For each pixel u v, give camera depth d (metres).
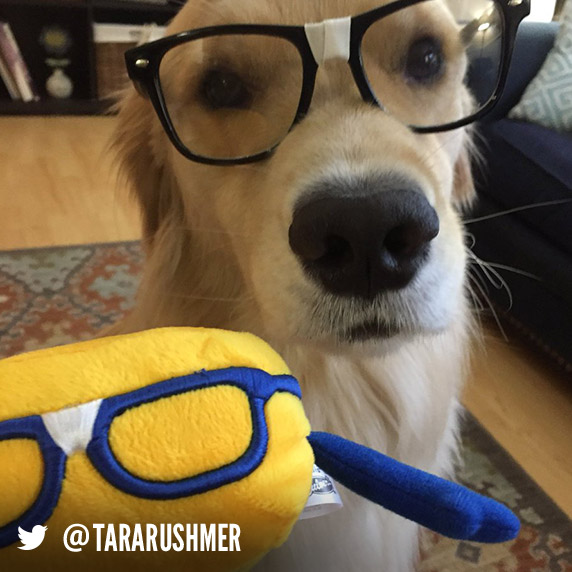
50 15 3.79
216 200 0.88
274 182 0.71
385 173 0.62
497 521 0.46
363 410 0.94
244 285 0.92
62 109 3.77
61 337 1.89
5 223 2.47
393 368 0.94
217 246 0.93
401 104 0.81
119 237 2.43
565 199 1.61
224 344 0.45
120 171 1.10
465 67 0.92
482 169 1.86
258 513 0.40
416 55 0.83
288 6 0.80
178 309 1.02
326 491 0.53
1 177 2.86
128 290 2.13
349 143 0.66
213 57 0.81
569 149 1.71
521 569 1.29
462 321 1.05
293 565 0.87
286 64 0.79
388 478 0.46
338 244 0.61
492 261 1.89
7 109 3.69
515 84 2.03
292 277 0.66
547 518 1.39
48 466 0.36
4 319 1.95
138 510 0.37
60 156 3.15
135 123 1.04
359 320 0.65
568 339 1.66
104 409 0.38
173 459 0.38
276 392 0.44
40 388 0.38
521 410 1.69
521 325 1.92
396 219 0.58
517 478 1.48
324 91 0.77
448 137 0.93
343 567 0.92
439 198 0.69
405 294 0.64
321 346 0.68
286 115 0.78
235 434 0.40
